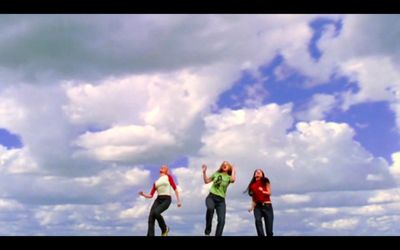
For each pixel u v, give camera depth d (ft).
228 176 41.39
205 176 41.27
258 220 42.14
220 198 41.27
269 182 42.63
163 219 43.04
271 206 42.47
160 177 42.98
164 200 42.75
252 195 42.80
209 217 41.19
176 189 43.21
